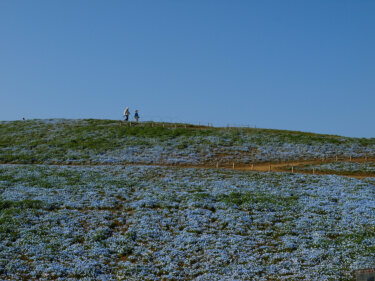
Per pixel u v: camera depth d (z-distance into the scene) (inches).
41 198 1369.3
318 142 2664.9
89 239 1119.6
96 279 919.0
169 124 3221.0
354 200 1428.4
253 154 2395.4
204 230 1194.0
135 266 979.9
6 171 1761.8
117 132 2770.7
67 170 1828.2
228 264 1002.7
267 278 936.3
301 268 971.9
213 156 2329.0
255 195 1469.0
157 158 2235.5
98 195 1455.5
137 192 1513.3
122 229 1207.6
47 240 1085.1
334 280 900.0
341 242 1099.3
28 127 2962.6
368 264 957.2
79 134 2719.0
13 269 925.2
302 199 1445.6
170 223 1232.2
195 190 1535.4
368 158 2375.7
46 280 900.0
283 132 3021.7
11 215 1203.9
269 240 1136.8
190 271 967.6
